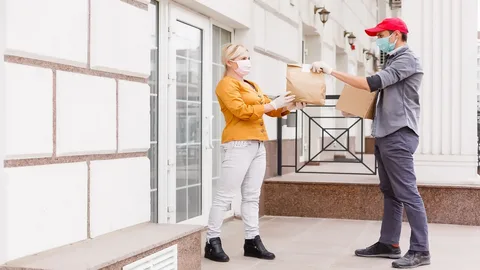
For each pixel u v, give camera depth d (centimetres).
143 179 395
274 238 531
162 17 486
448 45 639
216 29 599
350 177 704
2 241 278
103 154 354
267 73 687
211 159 577
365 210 632
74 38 322
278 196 659
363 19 1395
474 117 630
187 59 530
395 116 420
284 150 767
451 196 604
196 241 382
